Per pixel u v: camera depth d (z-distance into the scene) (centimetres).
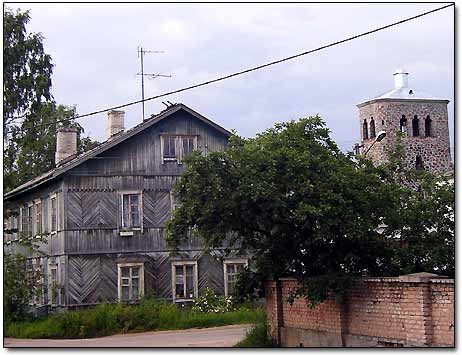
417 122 5406
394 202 1898
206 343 2480
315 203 1808
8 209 4153
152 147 3697
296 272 1981
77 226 3541
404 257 1894
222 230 1923
